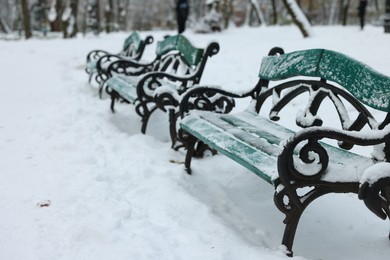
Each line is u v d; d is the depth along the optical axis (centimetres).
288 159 238
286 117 497
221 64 825
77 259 242
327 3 4203
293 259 248
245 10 4181
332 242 282
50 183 342
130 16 4697
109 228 271
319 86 313
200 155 425
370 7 4006
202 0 3966
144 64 617
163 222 288
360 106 282
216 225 290
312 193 250
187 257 249
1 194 323
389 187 244
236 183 367
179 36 516
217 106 418
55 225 278
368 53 792
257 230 294
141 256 243
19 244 257
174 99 426
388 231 290
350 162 265
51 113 564
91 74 780
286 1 1276
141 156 407
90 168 368
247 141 301
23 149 425
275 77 355
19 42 1688
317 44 996
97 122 516
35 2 3042
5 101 655
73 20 2394
